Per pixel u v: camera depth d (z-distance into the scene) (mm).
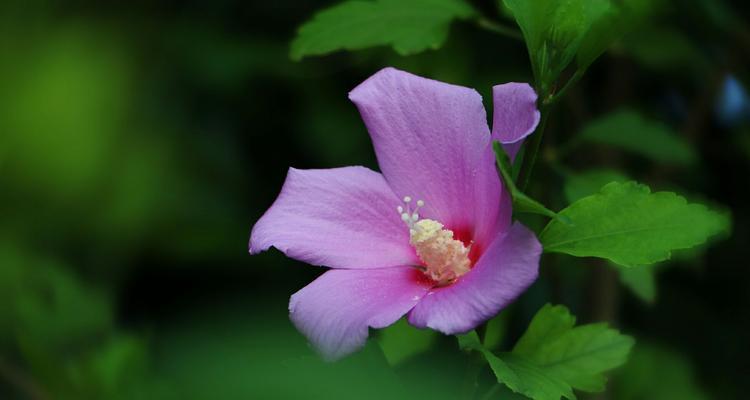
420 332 820
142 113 1087
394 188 755
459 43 986
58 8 981
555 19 732
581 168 989
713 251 1083
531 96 714
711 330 1075
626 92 1003
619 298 1058
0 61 940
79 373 797
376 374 725
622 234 732
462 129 750
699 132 1024
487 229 745
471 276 720
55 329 828
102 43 992
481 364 746
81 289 837
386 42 871
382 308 723
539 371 734
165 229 1122
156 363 836
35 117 935
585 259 958
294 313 725
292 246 741
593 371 765
